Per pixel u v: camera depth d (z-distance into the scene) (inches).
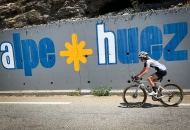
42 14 371.6
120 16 268.4
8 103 263.7
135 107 215.8
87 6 359.6
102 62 282.7
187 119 173.9
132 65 272.1
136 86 218.7
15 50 314.8
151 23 258.5
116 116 190.9
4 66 323.3
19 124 183.0
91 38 282.2
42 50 303.7
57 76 303.1
